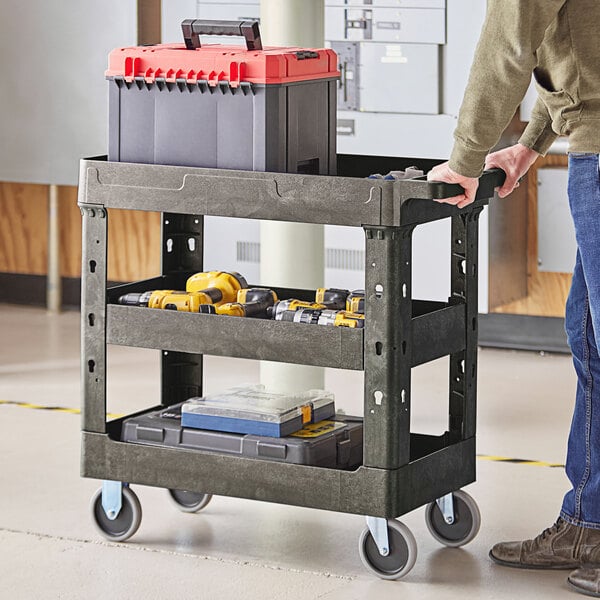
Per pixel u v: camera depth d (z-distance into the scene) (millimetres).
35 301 7812
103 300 3877
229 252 6832
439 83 6281
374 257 3508
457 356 3910
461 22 6199
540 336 6785
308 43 4832
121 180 3795
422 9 6242
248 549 3920
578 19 3264
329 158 3986
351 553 3893
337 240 6609
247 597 3551
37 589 3604
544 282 6750
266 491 3732
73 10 6926
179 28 6703
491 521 4176
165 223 4312
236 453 3781
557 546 3746
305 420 3910
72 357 6473
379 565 3705
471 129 3283
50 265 7508
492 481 4574
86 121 6996
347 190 3504
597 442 3672
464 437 3916
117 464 3906
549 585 3664
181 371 4391
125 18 6816
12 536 4000
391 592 3596
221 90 3686
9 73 7125
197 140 3740
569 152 3398
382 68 6367
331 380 6090
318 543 3975
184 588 3617
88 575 3705
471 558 3863
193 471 3809
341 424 3951
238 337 3719
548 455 4891
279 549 3920
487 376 6211
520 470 4703
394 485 3584
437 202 3637
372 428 3584
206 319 3754
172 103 3756
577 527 3721
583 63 3285
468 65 6219
